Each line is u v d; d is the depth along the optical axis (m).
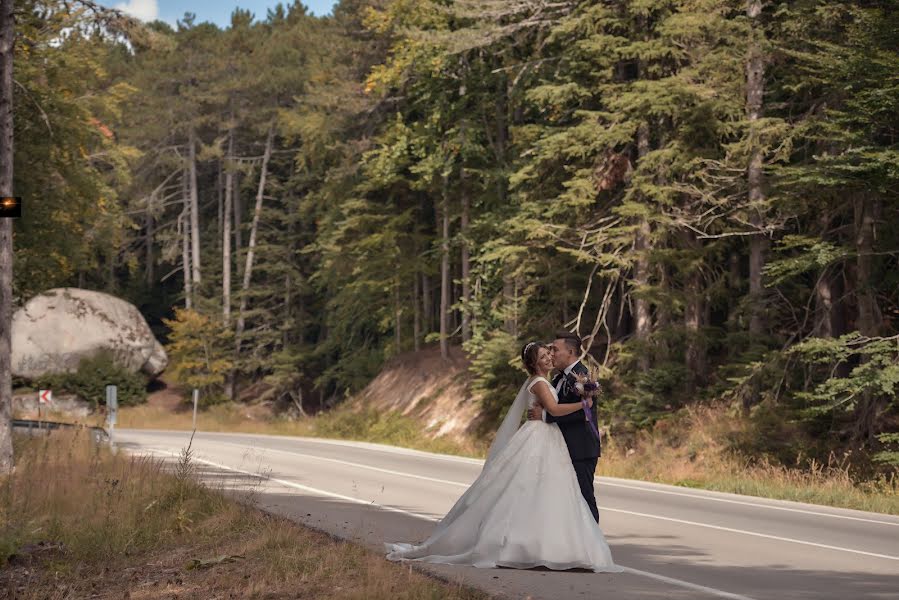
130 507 12.59
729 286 29.61
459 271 47.19
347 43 49.41
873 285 21.72
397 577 8.01
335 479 19.50
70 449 19.73
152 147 67.00
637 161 27.14
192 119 66.25
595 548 8.70
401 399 42.78
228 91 66.81
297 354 60.81
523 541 8.59
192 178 67.12
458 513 9.12
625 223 27.91
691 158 25.73
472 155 38.00
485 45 32.31
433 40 31.09
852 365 25.50
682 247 27.50
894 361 19.78
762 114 25.95
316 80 53.00
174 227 78.25
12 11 19.05
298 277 63.50
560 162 29.31
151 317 76.56
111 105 33.34
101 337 57.44
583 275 30.42
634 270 28.59
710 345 29.03
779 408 24.25
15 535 10.86
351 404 47.12
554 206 27.58
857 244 21.80
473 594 7.47
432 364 43.09
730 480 20.00
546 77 32.31
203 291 66.44
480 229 36.84
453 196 40.03
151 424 51.38
